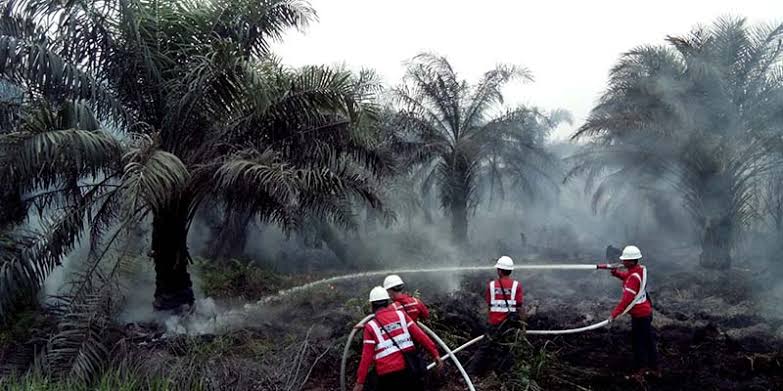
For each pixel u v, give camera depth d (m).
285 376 7.36
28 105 8.98
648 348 7.79
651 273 15.09
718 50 14.63
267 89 9.11
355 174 10.40
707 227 15.07
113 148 8.41
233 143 9.84
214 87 9.33
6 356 7.89
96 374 7.32
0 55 8.12
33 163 7.74
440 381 7.38
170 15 9.71
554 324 9.85
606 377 7.72
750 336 9.18
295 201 8.44
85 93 8.84
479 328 9.13
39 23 8.99
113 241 8.94
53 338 7.46
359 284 13.39
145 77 9.70
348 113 9.76
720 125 14.66
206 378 7.12
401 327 6.01
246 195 9.55
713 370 7.96
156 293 9.80
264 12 10.64
